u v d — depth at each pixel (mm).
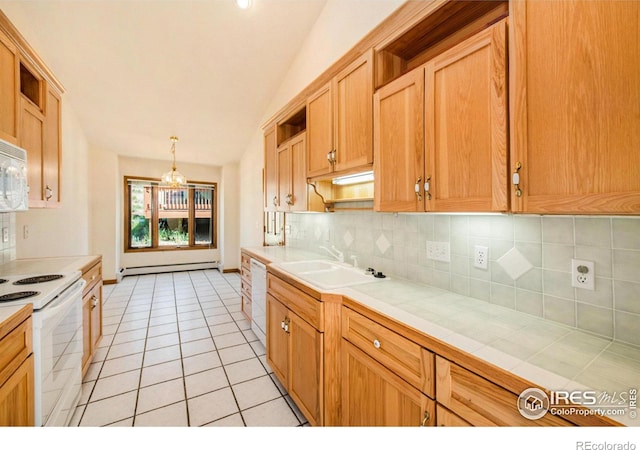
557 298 1031
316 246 2727
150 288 4574
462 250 1367
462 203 1057
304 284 1605
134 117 3795
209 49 2781
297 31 2752
